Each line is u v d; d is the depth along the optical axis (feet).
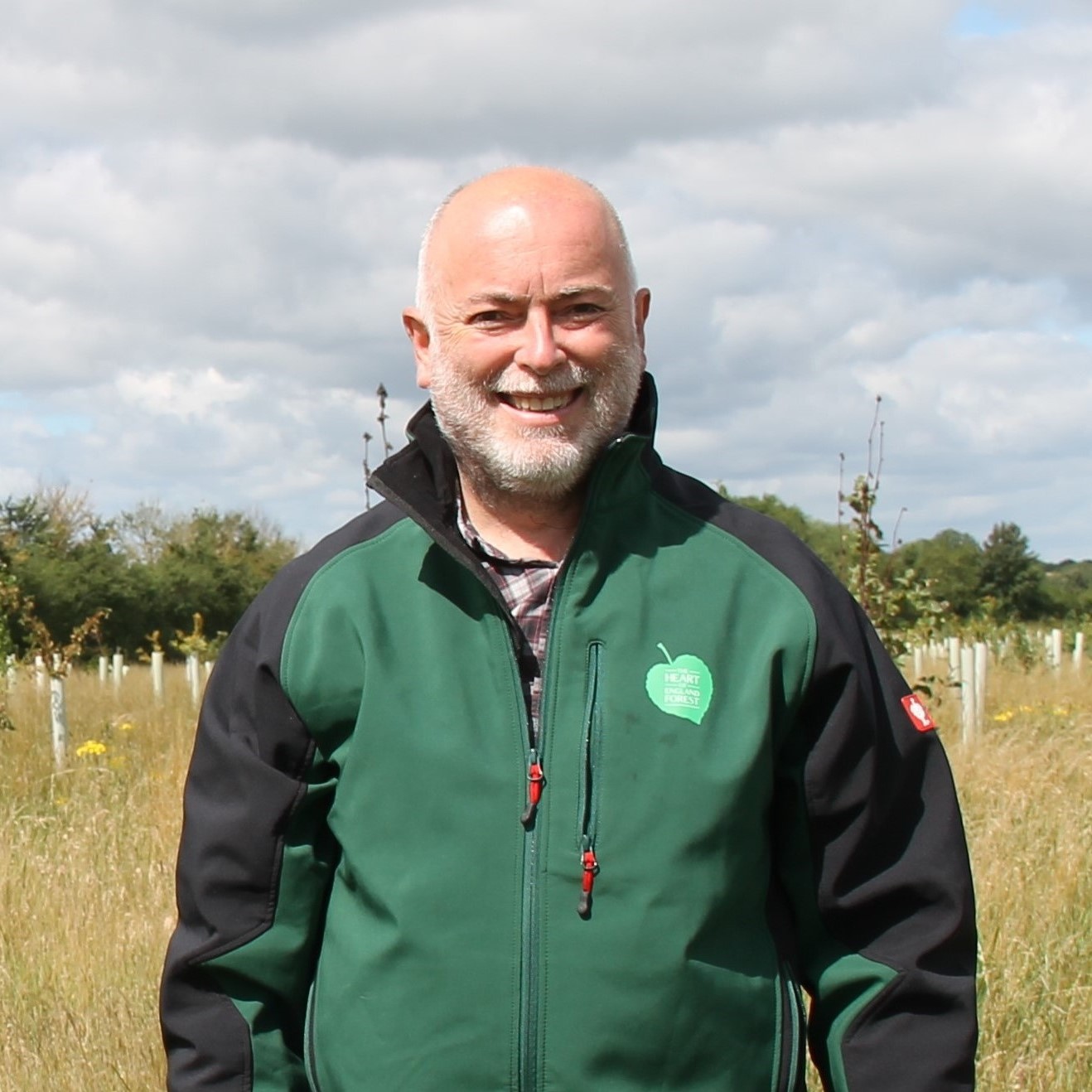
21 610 50.57
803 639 7.55
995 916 17.80
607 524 7.70
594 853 7.29
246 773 7.88
